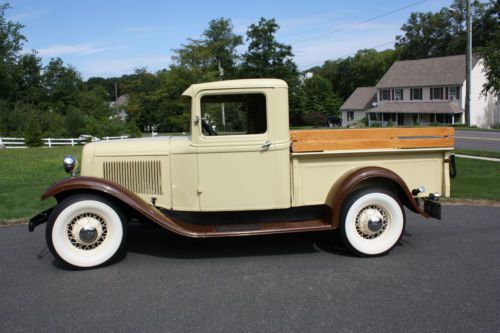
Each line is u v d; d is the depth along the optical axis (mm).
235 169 4742
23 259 4844
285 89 4715
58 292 3895
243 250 5094
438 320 3240
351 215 4676
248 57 47438
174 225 4562
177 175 4844
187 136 5383
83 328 3223
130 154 4930
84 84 65875
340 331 3105
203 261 4711
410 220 6305
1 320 3363
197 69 32031
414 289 3818
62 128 40656
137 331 3164
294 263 4590
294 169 4797
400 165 4961
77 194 4523
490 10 49219
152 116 56031
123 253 5027
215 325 3229
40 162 16969
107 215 4500
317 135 4738
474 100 44219
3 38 53125
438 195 4891
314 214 5055
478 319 3244
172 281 4129
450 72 45469
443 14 68938
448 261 4531
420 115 47719
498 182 9070
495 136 22859
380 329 3123
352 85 83000
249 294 3789
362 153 4840
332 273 4262
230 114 4992
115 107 69062
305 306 3525
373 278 4105
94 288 3980
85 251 4488
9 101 52594
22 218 6707
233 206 4785
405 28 73625
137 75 59406
